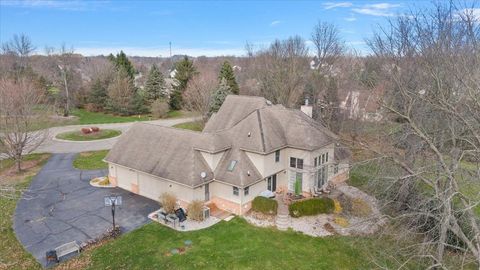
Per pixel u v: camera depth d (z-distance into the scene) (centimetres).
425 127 1867
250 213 2652
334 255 2080
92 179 3431
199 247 2158
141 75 12800
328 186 3091
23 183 3328
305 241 2241
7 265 1914
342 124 3081
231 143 2867
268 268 1948
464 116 1570
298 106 5666
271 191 2906
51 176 3531
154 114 7119
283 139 2947
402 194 1955
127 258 2042
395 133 2014
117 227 2372
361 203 2698
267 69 6825
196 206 2509
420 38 1700
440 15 1584
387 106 1764
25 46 8869
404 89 1688
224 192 2703
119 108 7275
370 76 2069
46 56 9525
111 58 9138
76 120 6731
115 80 7475
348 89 4372
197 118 6400
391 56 1848
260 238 2272
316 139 2941
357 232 2294
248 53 8394
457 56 1512
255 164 2780
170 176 2708
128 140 3256
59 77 8044
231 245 2183
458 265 1780
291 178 3011
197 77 7038
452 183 1507
